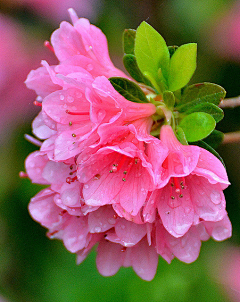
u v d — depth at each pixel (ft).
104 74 2.05
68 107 1.97
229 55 2.51
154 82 2.01
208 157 1.94
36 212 2.08
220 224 1.99
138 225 2.00
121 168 1.97
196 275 2.46
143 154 1.94
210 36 2.52
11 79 2.46
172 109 2.01
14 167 2.51
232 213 2.48
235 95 2.51
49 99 1.97
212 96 2.01
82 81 1.94
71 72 1.98
